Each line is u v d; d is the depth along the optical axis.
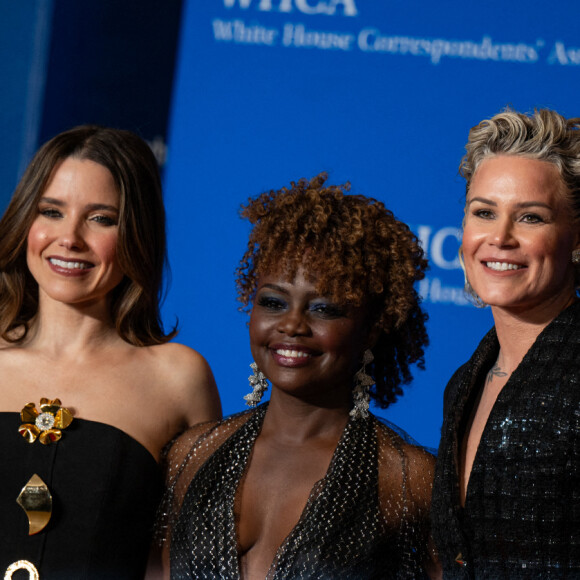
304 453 6.30
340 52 13.07
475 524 5.74
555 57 12.66
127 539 7.18
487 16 12.79
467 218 6.05
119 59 13.20
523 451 5.57
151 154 7.82
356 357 6.24
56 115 13.14
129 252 7.51
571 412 5.48
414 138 12.91
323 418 6.38
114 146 7.48
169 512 6.85
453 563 5.89
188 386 7.77
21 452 7.16
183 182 13.23
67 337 7.63
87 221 7.34
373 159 12.97
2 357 7.59
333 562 5.92
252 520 6.19
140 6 13.21
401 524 6.16
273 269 6.12
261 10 13.23
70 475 7.13
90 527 7.04
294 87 13.14
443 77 12.85
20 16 13.14
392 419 12.84
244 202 13.17
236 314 13.12
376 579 6.03
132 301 7.74
